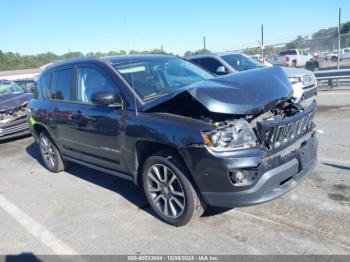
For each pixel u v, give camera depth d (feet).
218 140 10.27
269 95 11.48
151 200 12.83
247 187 10.23
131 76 13.61
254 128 11.03
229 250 10.50
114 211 13.99
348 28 54.24
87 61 15.61
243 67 30.55
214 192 10.65
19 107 28.84
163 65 15.26
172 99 11.37
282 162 10.78
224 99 10.61
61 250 11.67
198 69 16.29
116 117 13.17
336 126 23.12
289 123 10.94
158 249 11.02
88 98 15.25
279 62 89.92
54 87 18.07
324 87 43.60
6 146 28.71
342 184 13.92
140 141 12.31
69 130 16.49
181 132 10.85
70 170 20.08
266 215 12.19
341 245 10.07
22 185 18.61
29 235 12.92
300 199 12.99
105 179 17.85
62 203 15.47
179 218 11.95
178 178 11.55
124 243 11.60
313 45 56.80
